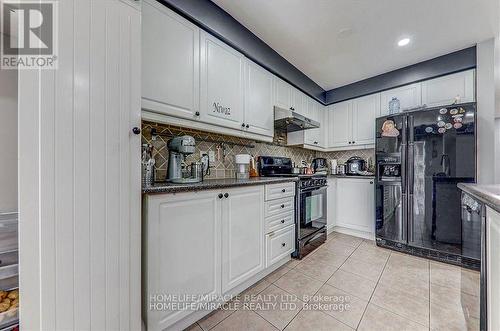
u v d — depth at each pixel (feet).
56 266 2.48
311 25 6.20
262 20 5.99
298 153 11.05
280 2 5.30
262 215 5.81
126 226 3.09
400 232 7.87
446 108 6.94
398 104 8.87
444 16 5.81
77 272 2.63
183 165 5.70
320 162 11.60
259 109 7.01
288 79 8.30
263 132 7.18
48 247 2.43
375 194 8.66
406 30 6.43
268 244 6.01
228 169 7.20
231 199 4.87
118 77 3.03
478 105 7.02
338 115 11.07
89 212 2.74
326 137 11.48
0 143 3.05
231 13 5.70
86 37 2.72
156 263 3.48
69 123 2.58
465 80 7.43
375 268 6.57
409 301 4.87
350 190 10.07
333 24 6.16
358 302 4.86
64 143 2.54
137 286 3.19
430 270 6.40
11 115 3.13
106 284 2.88
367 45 7.23
